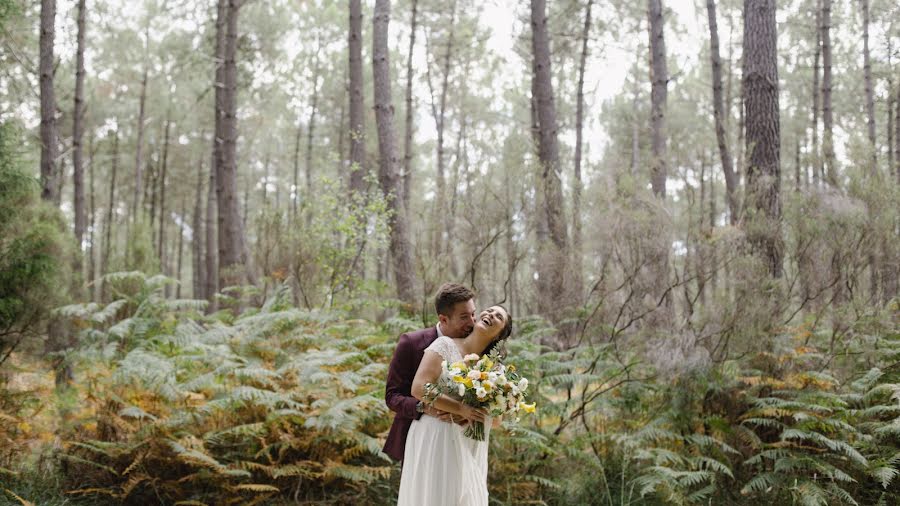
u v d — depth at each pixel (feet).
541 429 19.26
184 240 129.39
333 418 16.30
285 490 17.56
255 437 17.60
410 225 26.07
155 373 17.31
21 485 16.35
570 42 64.85
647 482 16.87
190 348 19.30
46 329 20.98
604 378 20.18
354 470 16.90
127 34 76.74
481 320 12.09
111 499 16.55
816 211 21.42
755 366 19.40
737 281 20.16
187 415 17.06
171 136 94.43
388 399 12.30
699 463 17.39
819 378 18.11
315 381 17.94
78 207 45.65
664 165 32.73
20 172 20.48
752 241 22.20
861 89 67.41
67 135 73.82
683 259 21.79
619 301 22.16
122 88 87.25
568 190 25.08
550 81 37.88
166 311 23.59
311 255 28.14
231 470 16.07
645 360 20.44
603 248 22.39
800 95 75.46
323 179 33.24
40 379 20.47
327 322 23.06
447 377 11.44
